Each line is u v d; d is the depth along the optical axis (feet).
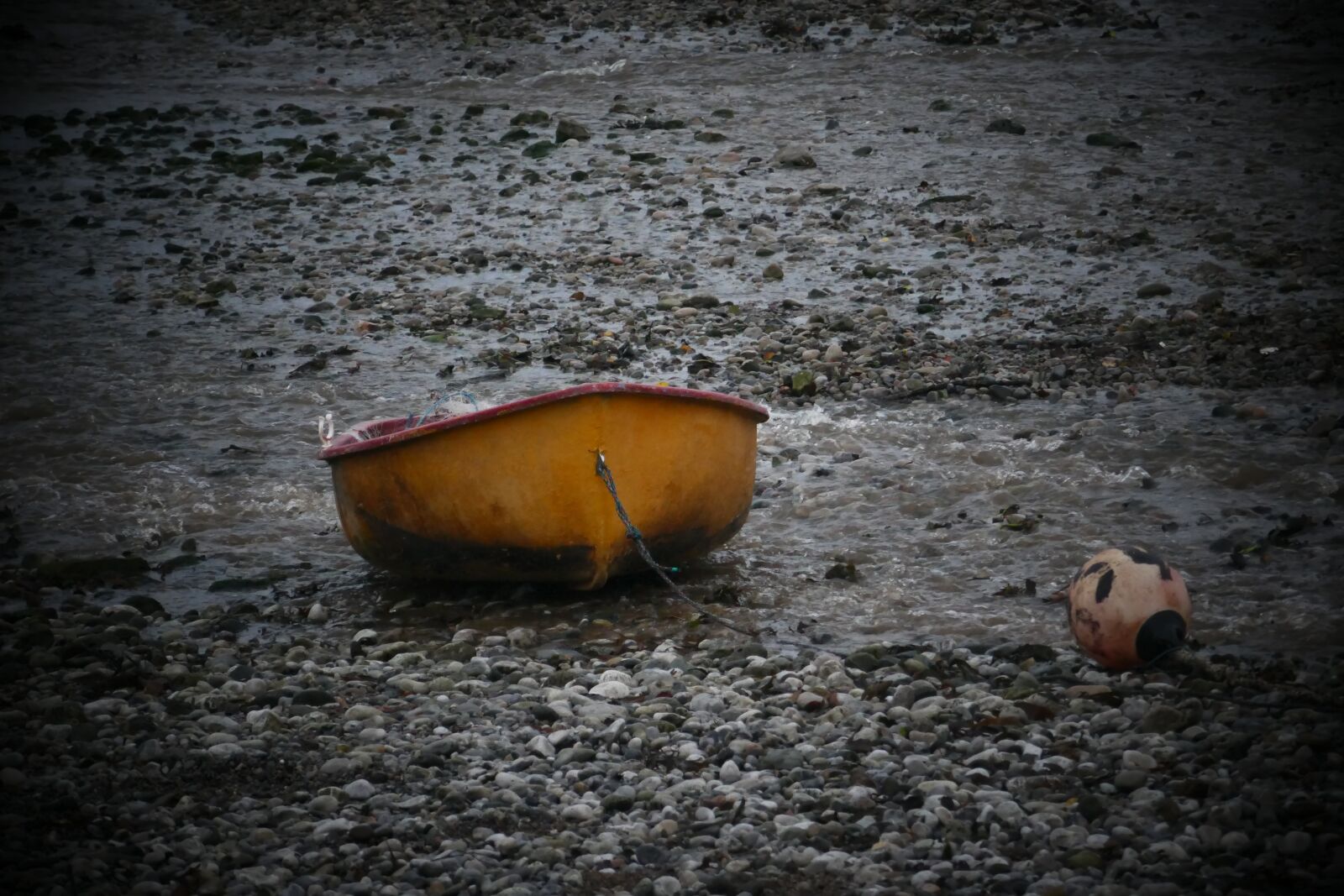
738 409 36.14
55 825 24.64
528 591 37.11
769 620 34.88
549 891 22.61
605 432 33.86
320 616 35.86
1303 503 41.39
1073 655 31.71
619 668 31.78
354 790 25.88
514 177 88.94
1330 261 68.64
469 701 29.84
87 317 67.26
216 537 42.60
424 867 23.24
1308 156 86.89
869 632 33.96
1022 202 81.05
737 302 66.49
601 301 67.26
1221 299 63.87
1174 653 29.96
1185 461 45.19
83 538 42.29
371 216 82.84
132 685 31.19
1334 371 53.47
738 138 95.25
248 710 29.76
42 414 54.19
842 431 49.90
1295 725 27.09
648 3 129.90
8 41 126.31
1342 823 23.12
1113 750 26.35
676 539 36.37
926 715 28.12
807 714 28.76
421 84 112.68
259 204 85.51
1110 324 61.41
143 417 54.08
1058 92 102.83
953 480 44.65
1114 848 23.04
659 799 25.27
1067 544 39.06
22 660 32.50
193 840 24.04
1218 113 96.68
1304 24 117.70
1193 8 123.24
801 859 23.16
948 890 22.18
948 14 122.31
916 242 74.95
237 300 69.56
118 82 115.24
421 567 36.55
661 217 80.07
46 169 92.68
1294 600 34.24
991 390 53.11
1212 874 21.97
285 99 109.50
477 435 34.04
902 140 93.45
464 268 73.00
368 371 59.06
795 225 78.18
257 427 52.90
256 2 137.18
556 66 115.03
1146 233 73.77
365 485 35.99
